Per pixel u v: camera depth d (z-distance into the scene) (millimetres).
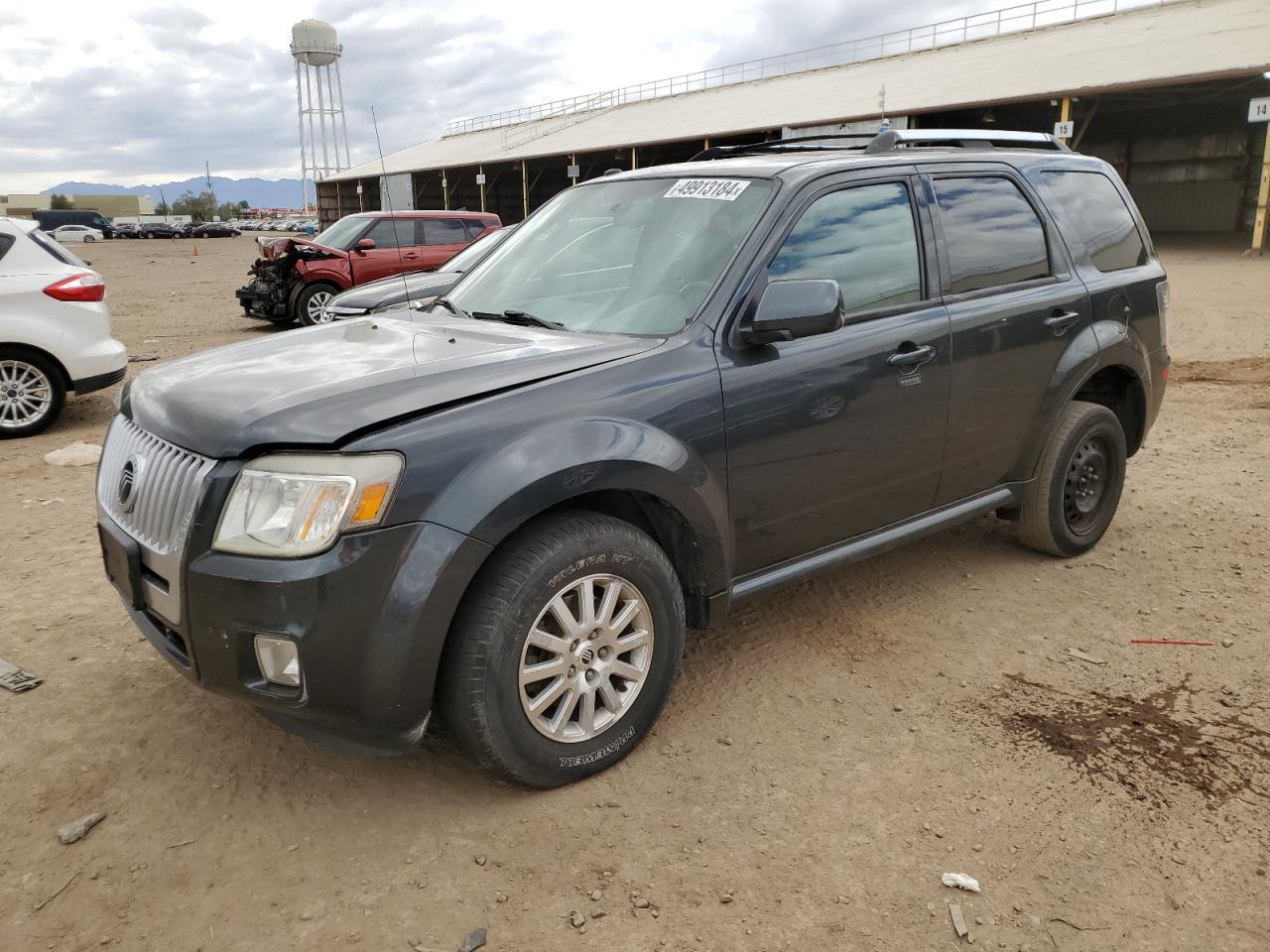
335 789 2875
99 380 7816
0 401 7469
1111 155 41281
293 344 3293
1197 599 4137
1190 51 27938
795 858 2537
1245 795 2770
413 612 2424
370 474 2404
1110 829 2631
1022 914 2328
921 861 2520
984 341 3818
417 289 7578
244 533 2443
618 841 2615
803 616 4035
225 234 78125
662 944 2242
